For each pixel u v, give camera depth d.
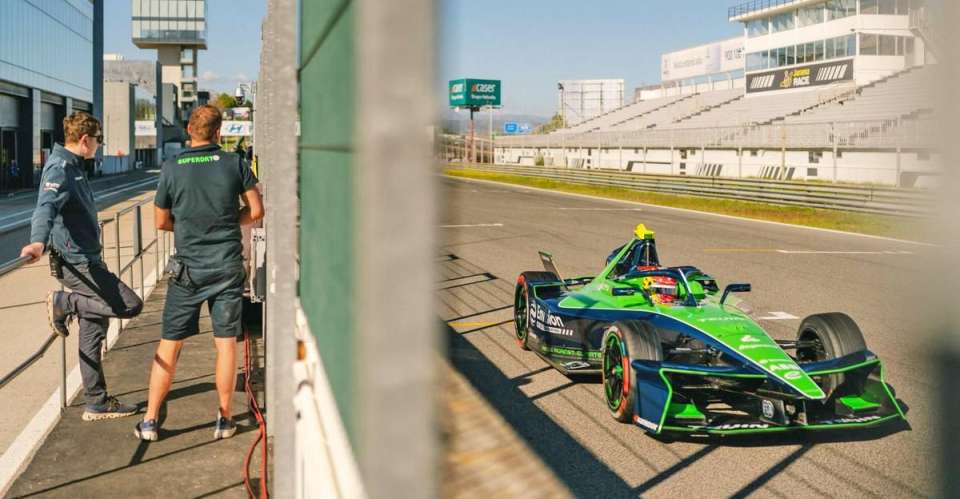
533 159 70.38
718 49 76.31
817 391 4.80
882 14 43.06
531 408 5.93
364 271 0.75
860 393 5.45
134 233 9.05
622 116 70.06
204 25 126.19
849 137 33.91
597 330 6.56
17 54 46.34
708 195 31.53
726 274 12.59
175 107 122.94
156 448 4.69
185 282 4.78
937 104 1.04
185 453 4.61
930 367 6.56
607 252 15.37
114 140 82.62
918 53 41.22
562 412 5.84
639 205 28.91
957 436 1.81
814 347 5.72
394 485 0.72
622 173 38.19
